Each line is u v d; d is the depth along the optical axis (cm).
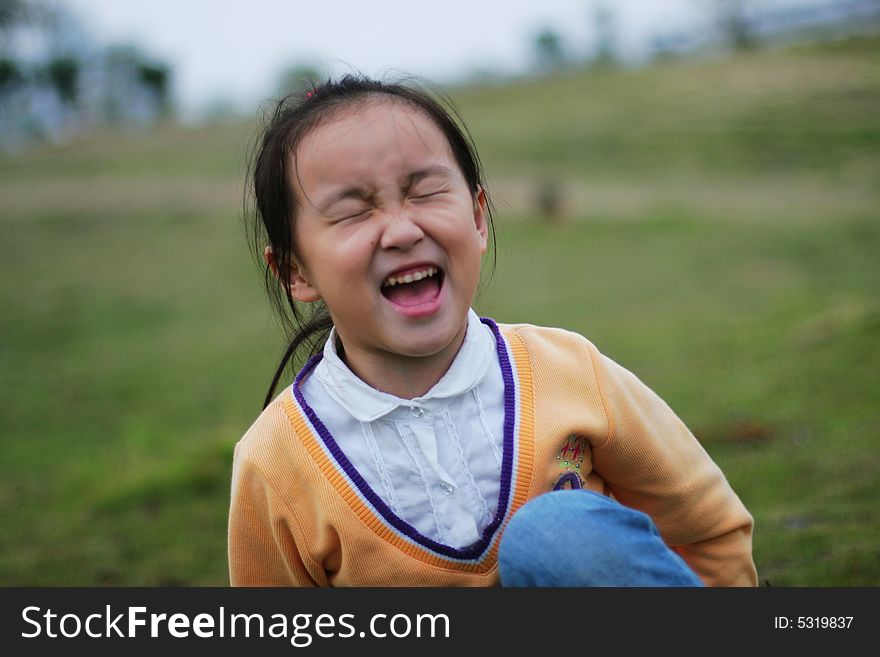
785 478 369
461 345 173
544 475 170
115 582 351
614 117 2852
